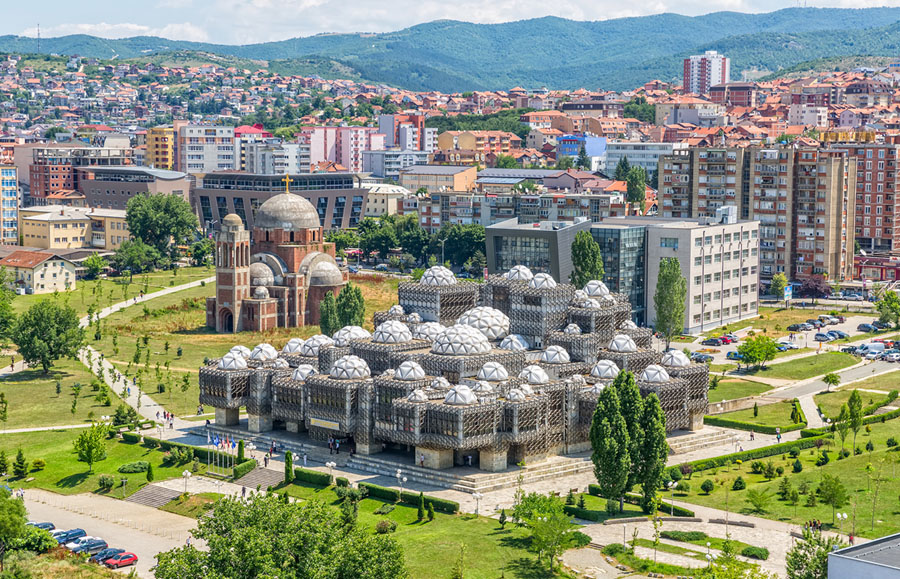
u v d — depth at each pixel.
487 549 181.38
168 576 152.38
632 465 199.25
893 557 137.75
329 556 155.88
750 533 188.25
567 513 199.50
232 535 154.88
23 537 185.38
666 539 186.75
